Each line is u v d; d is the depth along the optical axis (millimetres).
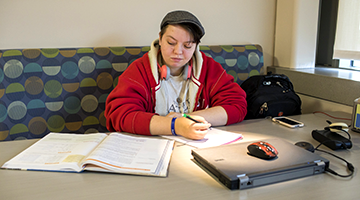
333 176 771
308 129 1204
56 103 1635
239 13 2176
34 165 828
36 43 1723
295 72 2078
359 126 1162
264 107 1739
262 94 1776
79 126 1705
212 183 735
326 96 1833
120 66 1760
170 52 1241
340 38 2037
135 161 844
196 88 1438
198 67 1421
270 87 1841
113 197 670
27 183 738
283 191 691
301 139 1077
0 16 1632
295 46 2166
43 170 807
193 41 1231
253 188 709
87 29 1810
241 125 1282
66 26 1764
